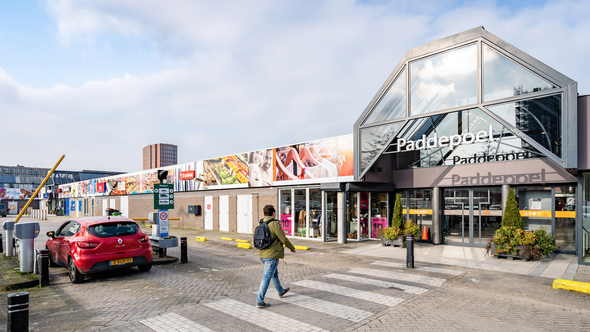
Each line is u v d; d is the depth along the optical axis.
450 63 10.80
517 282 7.30
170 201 11.30
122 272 8.59
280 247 5.68
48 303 6.05
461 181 12.51
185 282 7.50
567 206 10.53
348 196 14.66
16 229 8.21
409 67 11.71
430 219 13.50
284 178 16.42
